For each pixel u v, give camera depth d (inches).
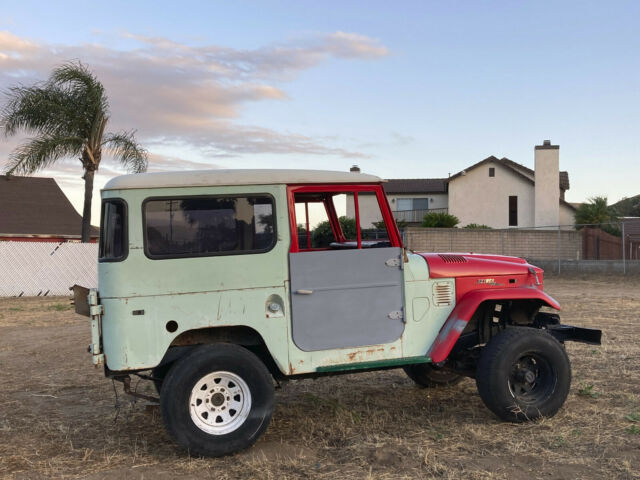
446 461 177.2
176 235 189.3
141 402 254.5
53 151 743.7
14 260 741.3
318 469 174.6
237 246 193.3
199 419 186.5
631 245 988.6
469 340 236.1
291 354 196.1
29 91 746.8
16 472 178.2
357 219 208.7
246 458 185.0
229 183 193.3
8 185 1157.7
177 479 170.6
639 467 169.0
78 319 533.0
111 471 177.6
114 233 187.8
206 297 189.5
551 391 212.8
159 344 185.6
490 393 208.7
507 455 180.7
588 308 530.0
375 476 167.8
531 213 1535.4
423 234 1006.4
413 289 210.5
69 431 218.4
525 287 225.3
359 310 202.8
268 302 194.9
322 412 232.8
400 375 292.8
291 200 199.0
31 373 318.7
